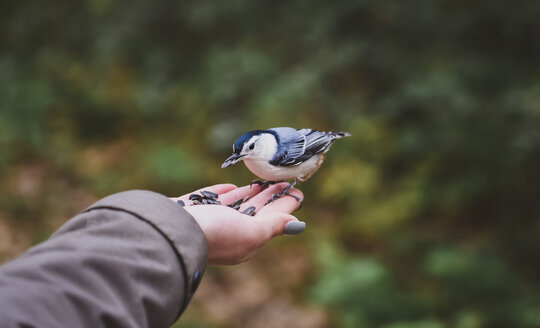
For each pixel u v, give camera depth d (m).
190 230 1.19
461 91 6.41
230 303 5.01
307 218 6.18
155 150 7.35
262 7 8.34
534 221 5.79
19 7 10.34
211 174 6.85
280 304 5.02
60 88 8.59
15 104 7.91
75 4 9.93
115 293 0.98
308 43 7.61
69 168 7.36
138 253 1.05
